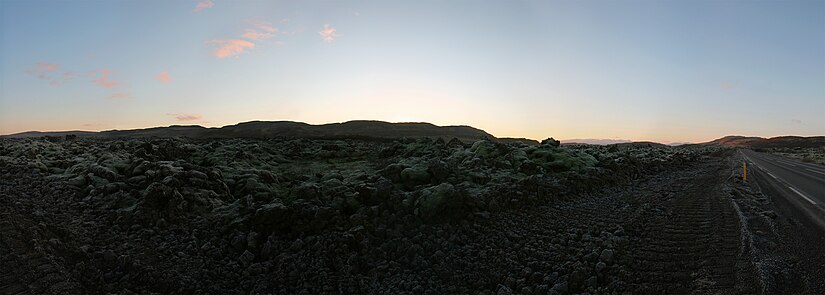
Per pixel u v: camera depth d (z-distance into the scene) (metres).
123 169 14.20
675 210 14.46
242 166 17.69
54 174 13.58
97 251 9.36
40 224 9.53
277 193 14.30
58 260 8.62
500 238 11.38
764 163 37.94
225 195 13.38
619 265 9.20
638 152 40.88
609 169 22.25
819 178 24.09
